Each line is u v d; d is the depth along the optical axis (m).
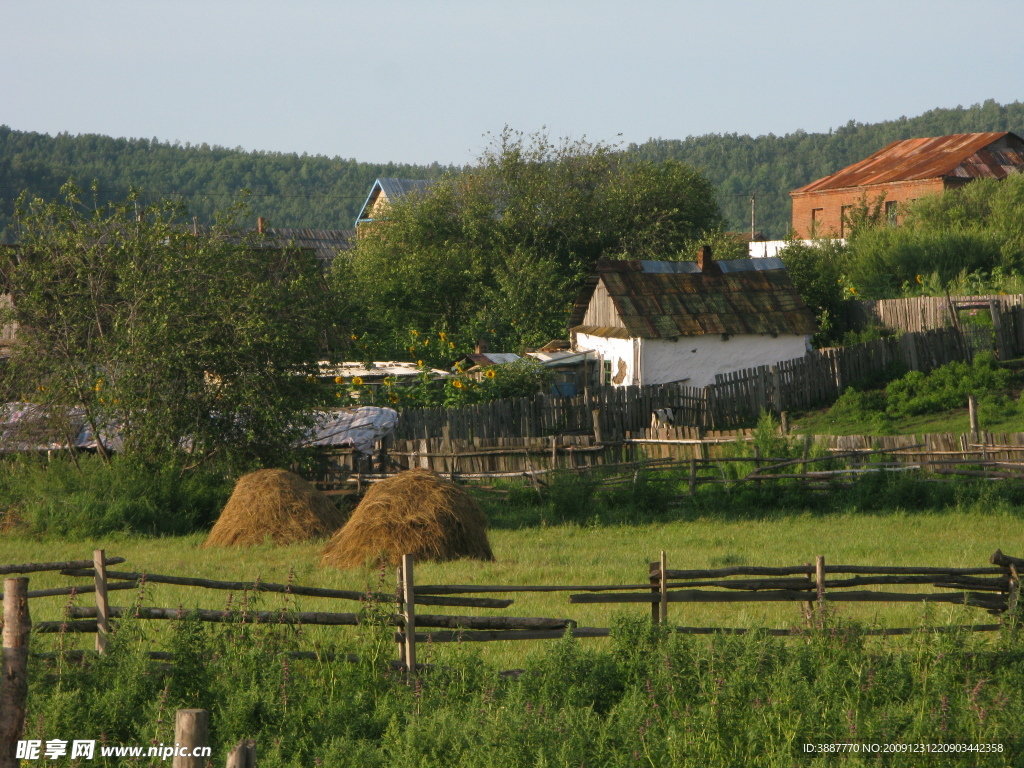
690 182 169.50
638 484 68.00
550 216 157.88
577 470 70.06
